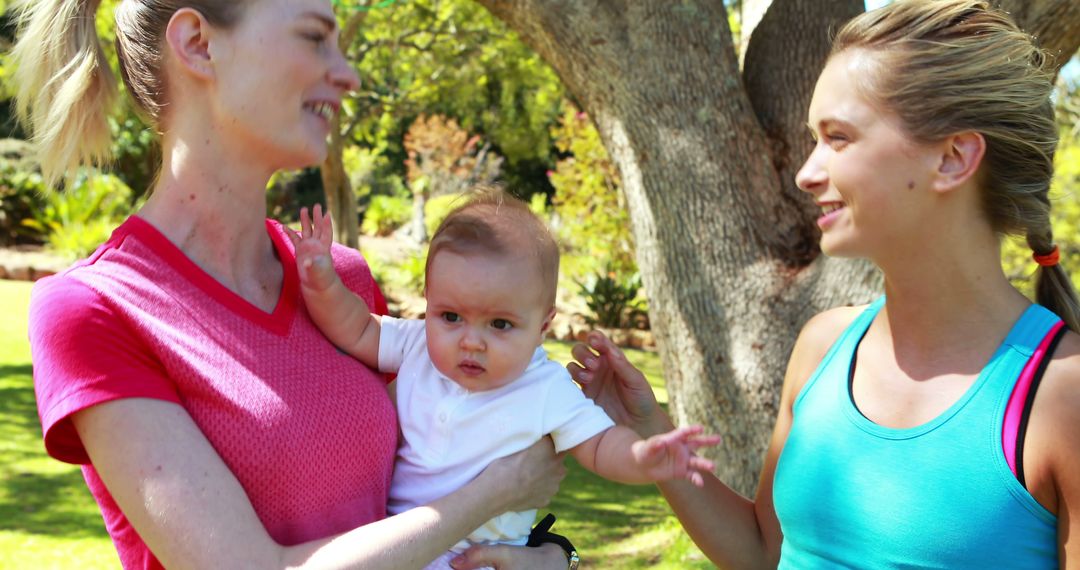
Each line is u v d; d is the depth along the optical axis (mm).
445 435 1956
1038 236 1790
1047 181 1742
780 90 5219
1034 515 1619
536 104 25000
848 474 1813
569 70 5246
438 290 1965
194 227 1815
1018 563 1629
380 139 23734
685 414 5223
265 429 1688
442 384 2020
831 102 1758
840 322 2047
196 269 1762
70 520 5832
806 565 1900
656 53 5047
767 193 5090
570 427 1939
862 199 1727
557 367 2045
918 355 1799
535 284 1972
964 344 1747
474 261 1939
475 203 2088
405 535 1644
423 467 1963
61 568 5023
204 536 1514
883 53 1701
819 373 1970
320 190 23734
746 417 4965
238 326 1772
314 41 1828
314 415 1765
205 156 1800
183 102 1792
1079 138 8859
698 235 5070
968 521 1654
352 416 1828
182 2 1757
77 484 6555
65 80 1845
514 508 1887
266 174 1879
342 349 1998
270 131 1788
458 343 1944
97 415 1563
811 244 5094
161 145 1860
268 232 1999
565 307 16781
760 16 6195
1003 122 1663
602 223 16406
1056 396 1603
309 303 1936
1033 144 1689
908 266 1763
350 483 1801
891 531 1732
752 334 4965
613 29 5066
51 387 1577
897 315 1828
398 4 15156
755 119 5148
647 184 5156
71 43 1848
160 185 1848
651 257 5246
